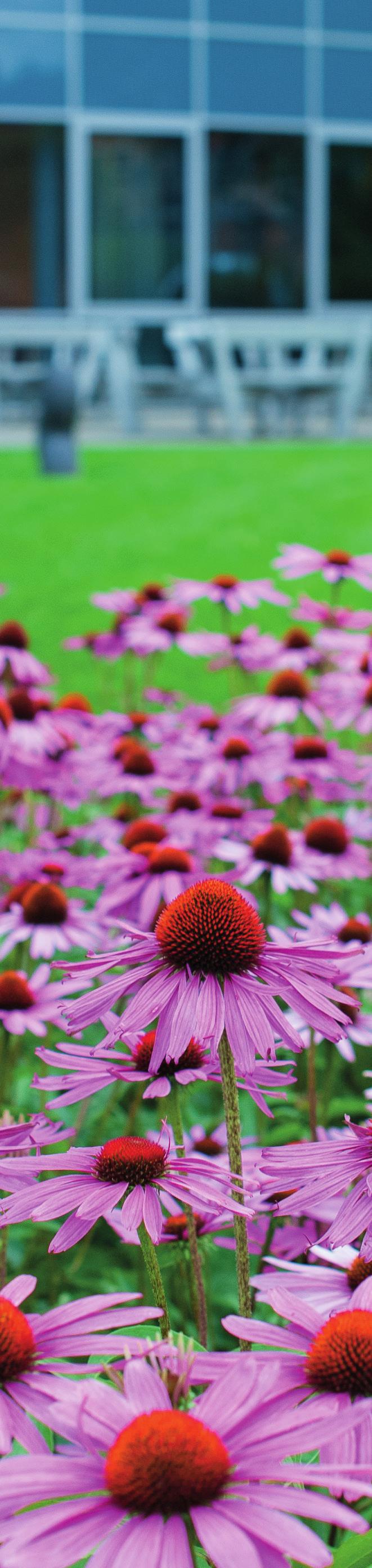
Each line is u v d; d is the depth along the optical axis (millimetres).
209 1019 1479
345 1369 1227
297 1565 1194
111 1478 1026
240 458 14352
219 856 3262
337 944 2303
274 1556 967
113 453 15312
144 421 21453
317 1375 1239
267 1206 1846
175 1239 1931
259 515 11078
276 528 10609
